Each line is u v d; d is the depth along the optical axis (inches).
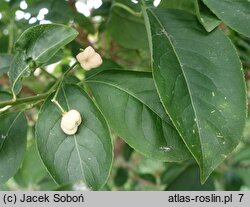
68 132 8.2
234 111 7.6
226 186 13.9
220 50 8.0
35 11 11.3
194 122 7.4
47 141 8.2
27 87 13.2
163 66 7.8
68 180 8.1
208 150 7.3
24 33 7.9
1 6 12.1
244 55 11.0
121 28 12.3
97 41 13.7
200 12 8.5
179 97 7.5
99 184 8.0
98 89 8.6
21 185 12.4
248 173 14.2
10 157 9.0
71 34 7.9
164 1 10.3
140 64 13.9
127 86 8.6
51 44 7.9
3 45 12.3
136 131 8.3
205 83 7.7
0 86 12.6
